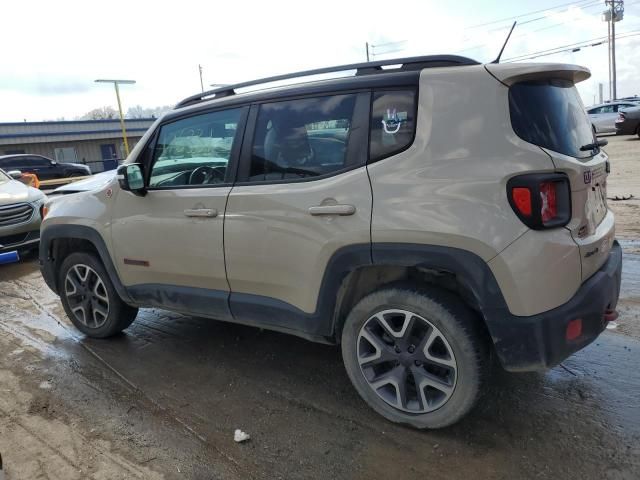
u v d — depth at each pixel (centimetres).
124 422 310
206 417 311
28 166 2227
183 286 364
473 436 277
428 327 268
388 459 263
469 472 250
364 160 278
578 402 301
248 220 315
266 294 322
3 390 360
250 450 277
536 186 233
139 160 381
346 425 295
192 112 354
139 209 372
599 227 281
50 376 378
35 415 324
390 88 275
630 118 1941
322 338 307
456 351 259
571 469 247
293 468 261
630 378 324
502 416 293
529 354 243
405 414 283
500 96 246
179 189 353
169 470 264
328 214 281
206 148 344
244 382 352
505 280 238
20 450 287
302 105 304
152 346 422
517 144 240
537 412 294
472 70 255
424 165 258
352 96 287
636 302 441
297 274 301
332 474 255
